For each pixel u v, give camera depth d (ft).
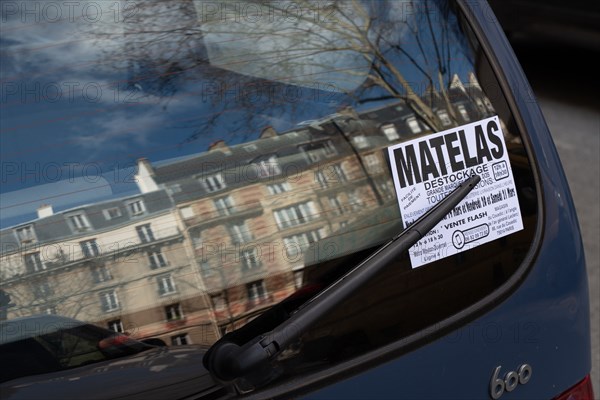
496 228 5.73
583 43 21.77
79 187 4.50
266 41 5.20
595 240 16.38
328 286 5.03
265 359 4.48
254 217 4.87
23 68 4.56
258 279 4.83
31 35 4.60
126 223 4.56
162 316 4.57
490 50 6.14
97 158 4.58
